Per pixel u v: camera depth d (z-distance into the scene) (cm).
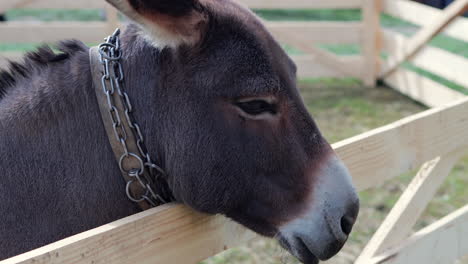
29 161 161
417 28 666
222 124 155
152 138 159
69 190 161
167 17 149
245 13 160
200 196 157
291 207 158
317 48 516
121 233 141
